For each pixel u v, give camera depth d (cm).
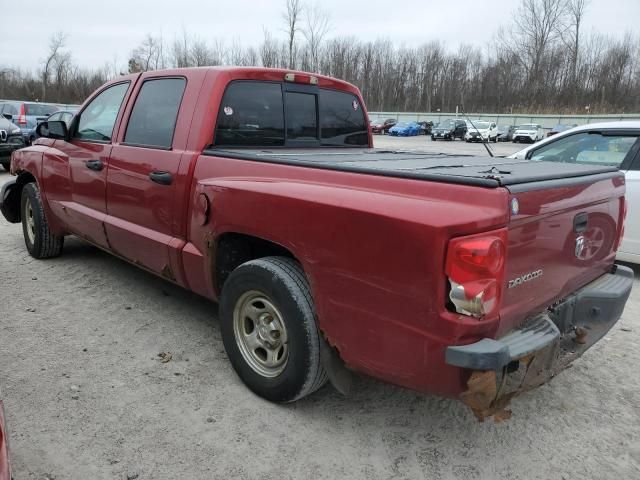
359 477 260
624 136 569
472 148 3278
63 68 6278
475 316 220
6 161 1238
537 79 6781
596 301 304
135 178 394
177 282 382
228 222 311
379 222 236
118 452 271
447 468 268
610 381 355
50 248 564
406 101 7875
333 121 452
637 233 555
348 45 7262
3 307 445
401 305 234
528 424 305
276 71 395
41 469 257
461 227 214
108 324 417
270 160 304
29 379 334
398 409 316
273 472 261
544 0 6669
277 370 307
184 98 369
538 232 248
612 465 273
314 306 279
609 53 6875
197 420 298
